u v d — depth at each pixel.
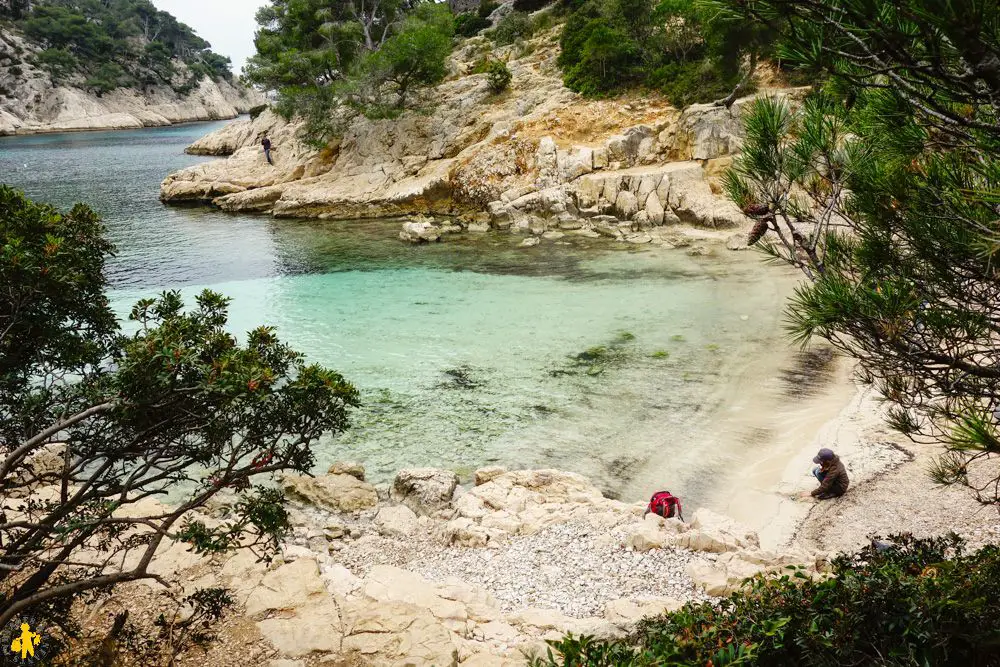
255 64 60.69
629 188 43.66
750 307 28.31
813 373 22.06
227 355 7.01
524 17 73.25
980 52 3.49
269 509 7.35
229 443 7.38
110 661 8.76
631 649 6.71
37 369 8.16
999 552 6.96
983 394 5.27
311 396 7.46
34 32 162.62
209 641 9.41
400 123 58.22
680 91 48.59
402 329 28.09
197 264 40.12
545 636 10.19
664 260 36.25
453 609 10.84
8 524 6.66
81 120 153.00
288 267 38.94
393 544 14.66
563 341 26.02
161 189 63.00
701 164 43.41
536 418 20.47
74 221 8.10
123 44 178.25
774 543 13.81
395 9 69.69
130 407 6.54
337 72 62.84
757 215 6.42
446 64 64.44
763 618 6.76
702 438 18.77
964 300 5.34
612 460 18.08
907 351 5.28
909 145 5.35
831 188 6.10
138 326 28.30
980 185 4.98
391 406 21.52
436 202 52.62
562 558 13.44
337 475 17.50
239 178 62.94
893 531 13.06
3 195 7.46
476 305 30.75
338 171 58.81
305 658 9.23
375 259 40.03
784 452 17.62
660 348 24.86
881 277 5.65
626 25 55.41
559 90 56.47
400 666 9.04
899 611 6.43
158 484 16.69
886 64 4.05
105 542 8.10
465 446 19.17
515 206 46.94
